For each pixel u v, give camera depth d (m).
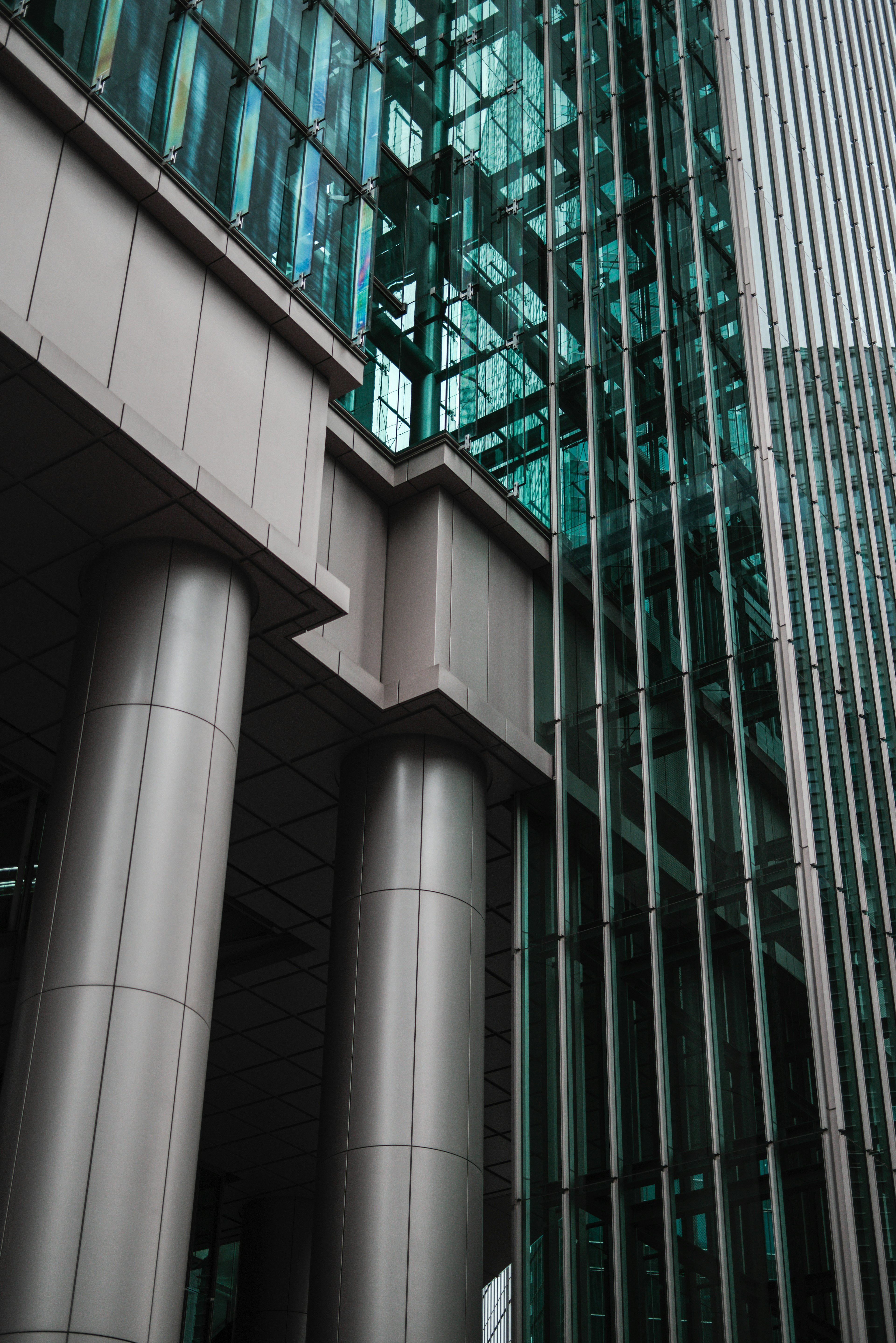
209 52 17.16
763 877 17.83
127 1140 12.91
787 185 27.06
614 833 19.27
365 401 20.34
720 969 17.58
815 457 23.11
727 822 18.47
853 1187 15.43
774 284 24.05
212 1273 29.98
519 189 24.23
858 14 36.81
